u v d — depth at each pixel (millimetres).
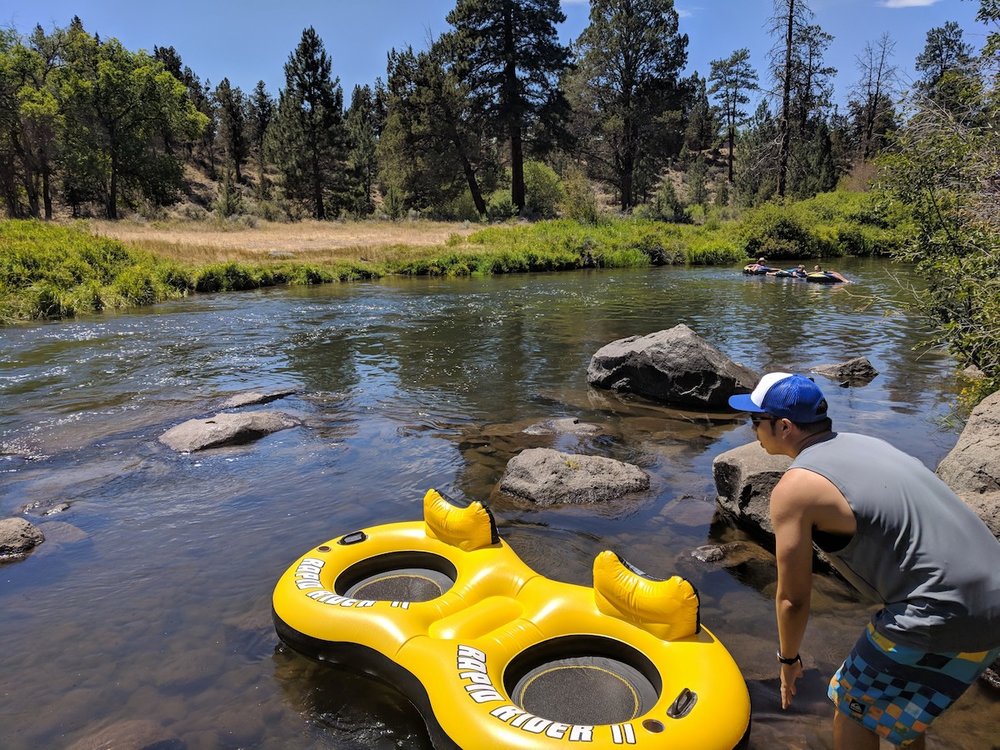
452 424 7840
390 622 3479
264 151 68062
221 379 10031
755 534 5035
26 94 40156
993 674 3416
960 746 2996
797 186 46781
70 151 41844
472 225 40656
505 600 3699
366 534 4406
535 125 45219
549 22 43344
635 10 49281
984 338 6496
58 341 12867
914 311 8211
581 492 5719
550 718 3049
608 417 8109
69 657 3766
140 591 4434
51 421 8023
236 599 4316
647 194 67125
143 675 3605
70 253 19328
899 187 7465
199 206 56656
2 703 3402
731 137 76250
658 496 5785
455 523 4168
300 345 12477
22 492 6020
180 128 48062
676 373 8617
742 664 3580
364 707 3330
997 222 6957
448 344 12461
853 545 2330
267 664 3676
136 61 43375
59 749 3088
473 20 42906
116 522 5430
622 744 2648
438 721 2953
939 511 2264
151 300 18109
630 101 49812
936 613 2178
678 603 3264
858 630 3852
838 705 2555
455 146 44625
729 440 7250
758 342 12359
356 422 7949
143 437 7445
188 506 5703
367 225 40594
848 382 9273
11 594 4422
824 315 15383
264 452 6953
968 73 7391
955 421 7340
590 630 3463
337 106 52750
